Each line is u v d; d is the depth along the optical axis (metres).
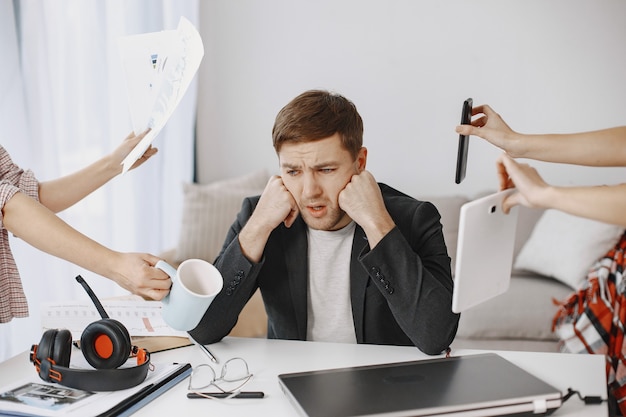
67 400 1.04
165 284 1.13
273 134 1.36
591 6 3.28
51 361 1.10
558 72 3.35
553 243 2.87
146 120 1.45
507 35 3.37
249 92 3.71
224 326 1.36
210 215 3.21
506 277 1.18
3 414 1.01
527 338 2.69
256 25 3.64
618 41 3.28
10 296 1.32
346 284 1.47
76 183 1.48
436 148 3.52
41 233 1.18
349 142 1.33
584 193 0.99
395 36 3.48
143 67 1.37
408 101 3.52
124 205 3.08
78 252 1.16
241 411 1.04
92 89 2.78
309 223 1.39
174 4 3.38
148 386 1.09
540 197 1.01
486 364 1.16
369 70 3.54
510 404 1.00
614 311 2.55
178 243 3.21
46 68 2.49
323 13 3.55
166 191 3.48
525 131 3.42
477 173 3.48
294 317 1.47
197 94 3.74
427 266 1.43
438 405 0.98
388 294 1.32
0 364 1.26
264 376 1.19
